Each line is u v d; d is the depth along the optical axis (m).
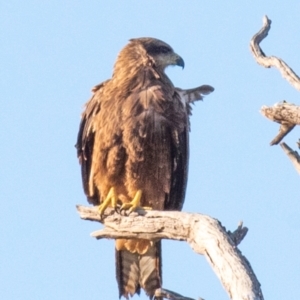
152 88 14.29
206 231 10.48
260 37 12.82
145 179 14.30
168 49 15.33
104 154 14.34
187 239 10.94
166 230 11.48
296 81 12.14
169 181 14.38
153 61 14.98
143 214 11.99
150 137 14.09
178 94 14.51
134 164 14.18
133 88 14.41
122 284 14.48
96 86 14.95
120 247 14.27
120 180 14.40
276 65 12.39
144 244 14.16
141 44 15.24
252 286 9.33
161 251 14.29
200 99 15.05
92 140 14.76
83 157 14.91
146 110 14.10
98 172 14.50
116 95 14.34
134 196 14.43
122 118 14.10
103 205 12.77
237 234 10.61
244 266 9.69
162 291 10.12
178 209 14.68
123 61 15.03
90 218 12.63
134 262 14.39
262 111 11.60
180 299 10.09
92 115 14.68
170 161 14.35
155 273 14.34
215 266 9.91
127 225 12.16
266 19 12.95
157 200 14.48
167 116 14.20
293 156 11.57
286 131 11.72
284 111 11.40
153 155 14.19
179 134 14.30
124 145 14.16
